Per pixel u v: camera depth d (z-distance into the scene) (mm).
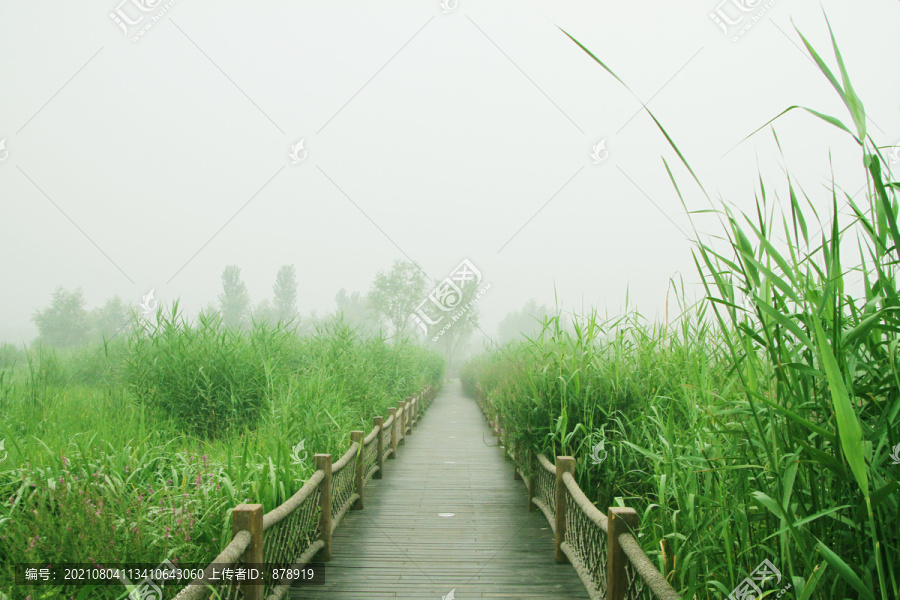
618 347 4770
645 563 2236
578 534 3568
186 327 6820
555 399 4824
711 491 2418
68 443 4109
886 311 1518
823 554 1536
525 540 4516
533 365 5285
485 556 4152
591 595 2977
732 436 2230
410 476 6977
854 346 1643
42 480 3158
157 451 4176
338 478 4609
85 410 5676
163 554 2684
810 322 1643
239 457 3947
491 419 10680
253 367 6688
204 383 6465
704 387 2840
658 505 2646
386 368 10148
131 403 6340
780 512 1656
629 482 4039
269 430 4781
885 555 1557
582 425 4379
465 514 5270
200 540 3088
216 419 6277
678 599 1867
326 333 8852
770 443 1848
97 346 11039
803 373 1715
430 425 12500
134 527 2764
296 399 5422
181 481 3793
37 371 7211
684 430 3445
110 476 3393
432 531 4754
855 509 1614
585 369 4785
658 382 4230
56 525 2773
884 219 1579
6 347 10719
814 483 1735
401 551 4262
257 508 2588
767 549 1949
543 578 3734
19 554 2600
